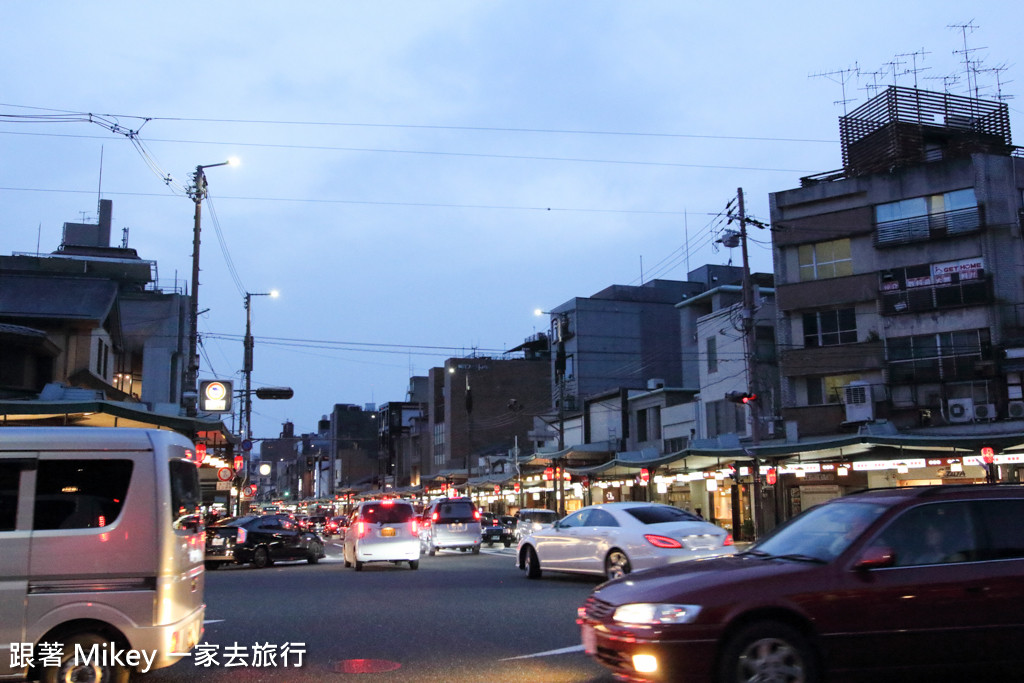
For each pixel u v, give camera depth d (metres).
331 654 9.10
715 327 43.91
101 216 53.97
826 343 37.41
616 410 52.72
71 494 7.14
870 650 6.32
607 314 61.69
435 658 8.84
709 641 6.22
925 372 34.66
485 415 80.38
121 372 38.88
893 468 28.22
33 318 29.73
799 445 27.89
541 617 11.77
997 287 33.91
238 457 42.16
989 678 7.11
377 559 21.72
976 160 34.97
